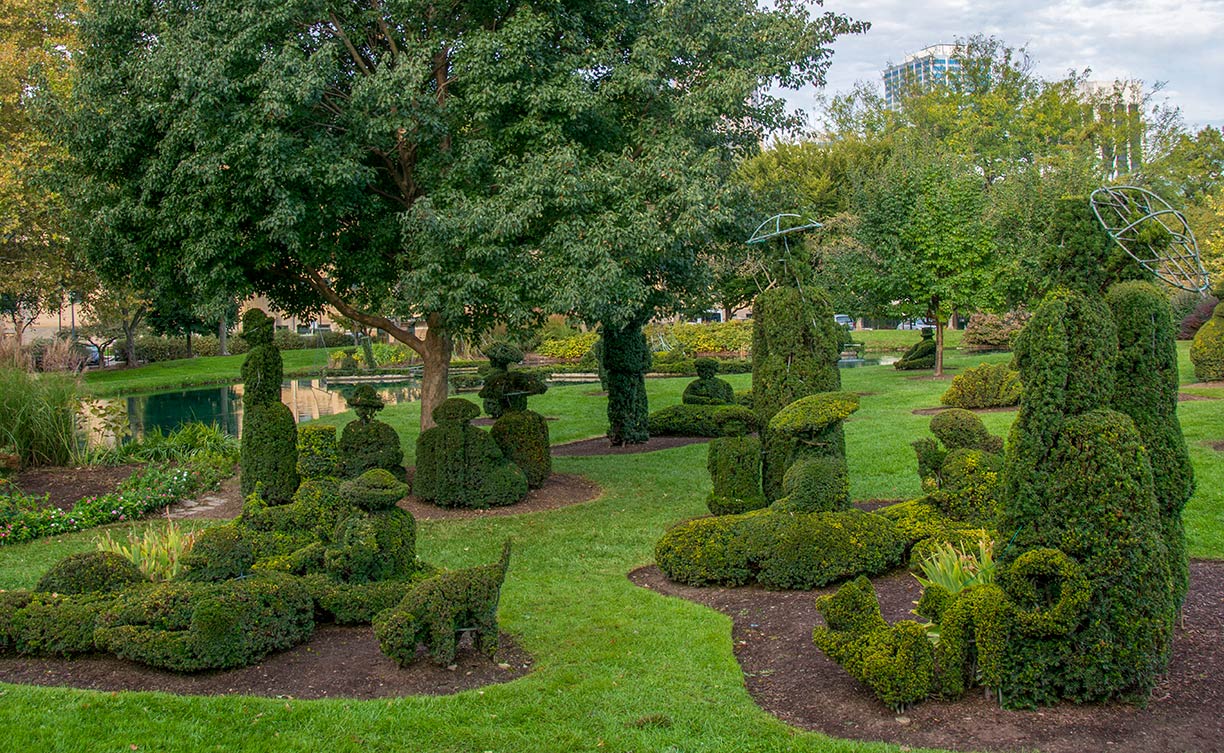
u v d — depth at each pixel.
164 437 14.96
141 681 5.34
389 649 5.46
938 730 4.55
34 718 4.68
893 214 22.45
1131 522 4.68
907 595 6.56
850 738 4.54
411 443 16.38
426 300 9.61
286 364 41.25
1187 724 4.46
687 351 37.19
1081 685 4.71
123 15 9.97
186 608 5.58
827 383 8.46
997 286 22.58
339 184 9.45
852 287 23.50
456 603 5.60
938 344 22.95
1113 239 5.19
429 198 9.63
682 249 10.87
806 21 11.64
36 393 12.44
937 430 7.96
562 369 34.22
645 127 10.78
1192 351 17.34
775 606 6.71
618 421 15.88
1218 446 11.09
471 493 10.69
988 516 7.29
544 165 9.73
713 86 10.41
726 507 8.27
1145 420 5.41
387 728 4.64
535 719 4.79
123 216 9.65
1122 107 38.25
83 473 12.02
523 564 8.26
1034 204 24.64
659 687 5.24
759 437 8.74
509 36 9.87
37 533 9.52
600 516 10.25
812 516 7.25
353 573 6.36
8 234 19.05
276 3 9.51
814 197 34.09
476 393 27.73
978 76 41.78
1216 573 6.98
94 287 22.80
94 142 9.52
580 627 6.36
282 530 7.07
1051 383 4.90
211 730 4.59
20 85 18.73
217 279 9.53
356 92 9.52
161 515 10.64
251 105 9.12
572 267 9.59
